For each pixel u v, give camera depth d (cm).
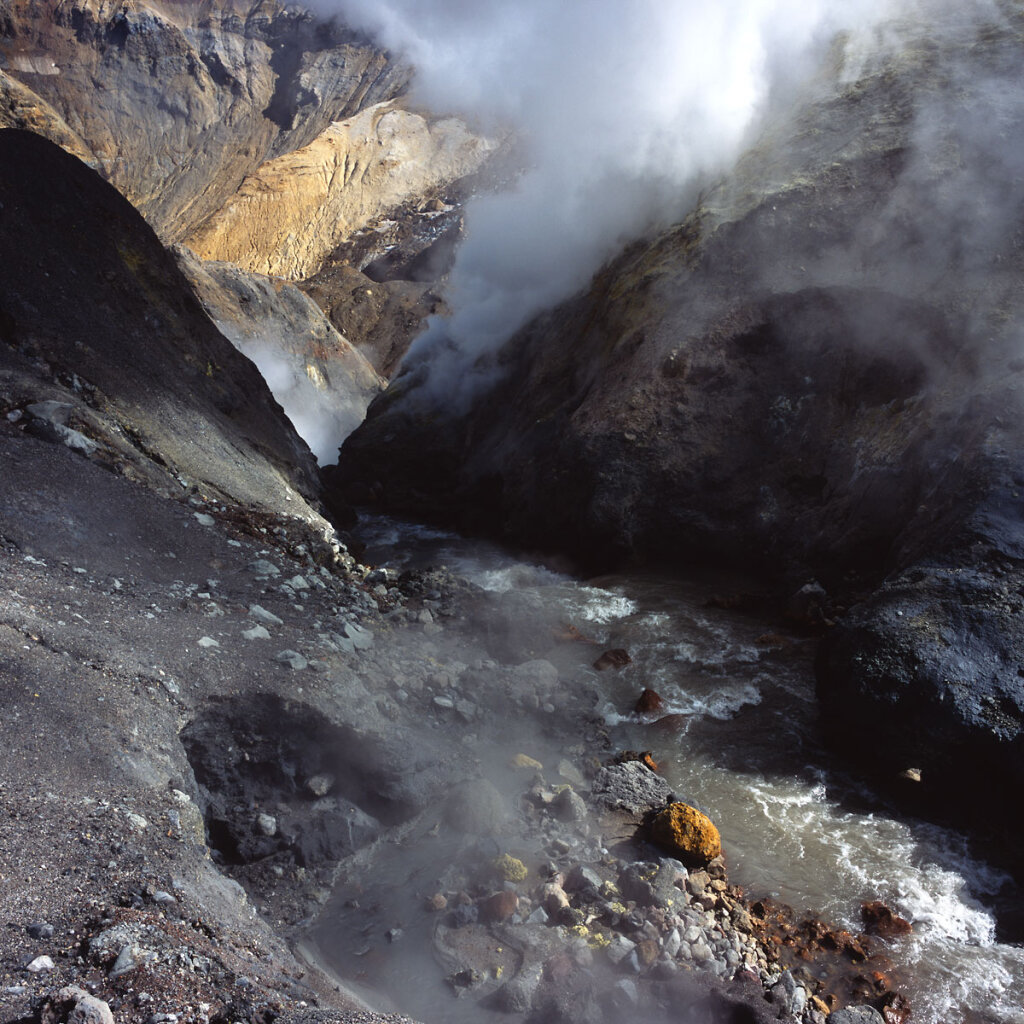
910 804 700
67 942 330
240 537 946
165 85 12288
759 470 1252
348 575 1066
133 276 1380
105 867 393
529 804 645
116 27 12400
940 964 536
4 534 709
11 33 12188
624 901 553
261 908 536
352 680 682
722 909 564
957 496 864
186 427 1198
